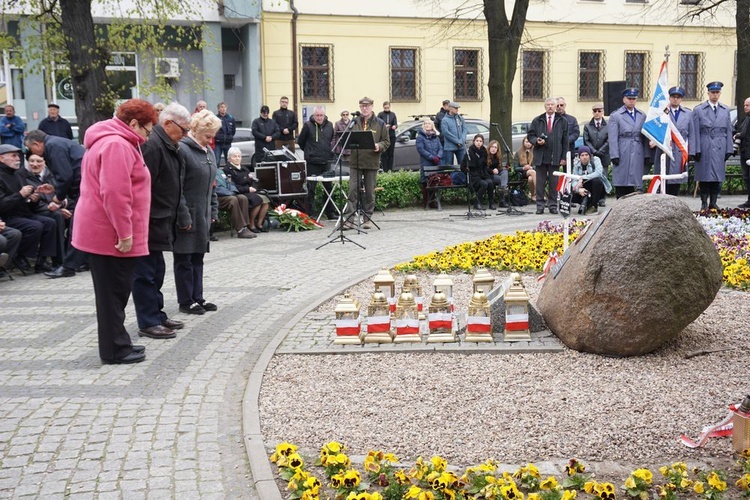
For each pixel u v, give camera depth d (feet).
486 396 17.30
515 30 58.49
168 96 53.36
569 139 50.75
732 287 27.17
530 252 32.73
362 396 17.62
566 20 97.76
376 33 88.63
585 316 19.86
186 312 25.76
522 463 13.96
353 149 42.32
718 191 47.57
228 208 42.24
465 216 49.39
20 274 33.83
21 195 32.78
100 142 19.49
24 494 13.25
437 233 42.14
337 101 88.12
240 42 82.74
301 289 29.19
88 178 19.77
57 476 13.93
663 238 19.04
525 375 18.62
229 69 86.99
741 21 65.57
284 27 84.48
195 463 14.47
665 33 103.19
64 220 33.94
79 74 45.98
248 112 84.79
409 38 90.27
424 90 91.86
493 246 34.60
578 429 15.34
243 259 35.70
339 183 44.29
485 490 12.31
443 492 12.31
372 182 44.55
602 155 51.42
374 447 14.85
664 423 15.49
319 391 18.04
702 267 19.33
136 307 23.08
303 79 86.48
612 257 19.42
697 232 19.47
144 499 13.07
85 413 17.02
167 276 32.45
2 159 32.96
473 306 21.06
